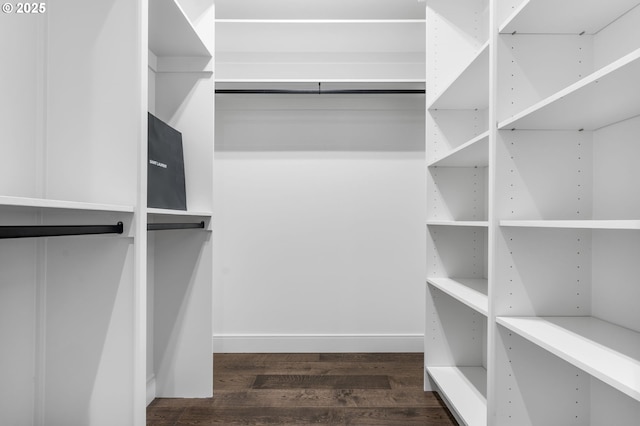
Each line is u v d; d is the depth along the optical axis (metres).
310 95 2.67
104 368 1.14
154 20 1.57
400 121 2.67
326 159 2.68
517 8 1.16
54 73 1.15
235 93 2.50
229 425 1.67
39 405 1.14
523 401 1.26
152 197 1.57
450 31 2.06
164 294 1.96
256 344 2.66
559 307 1.28
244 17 2.42
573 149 1.27
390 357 2.55
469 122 2.08
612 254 1.20
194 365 1.95
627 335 1.08
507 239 1.27
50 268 1.15
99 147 1.14
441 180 2.09
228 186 2.68
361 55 2.60
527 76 1.26
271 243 2.69
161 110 1.94
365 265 2.68
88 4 1.15
